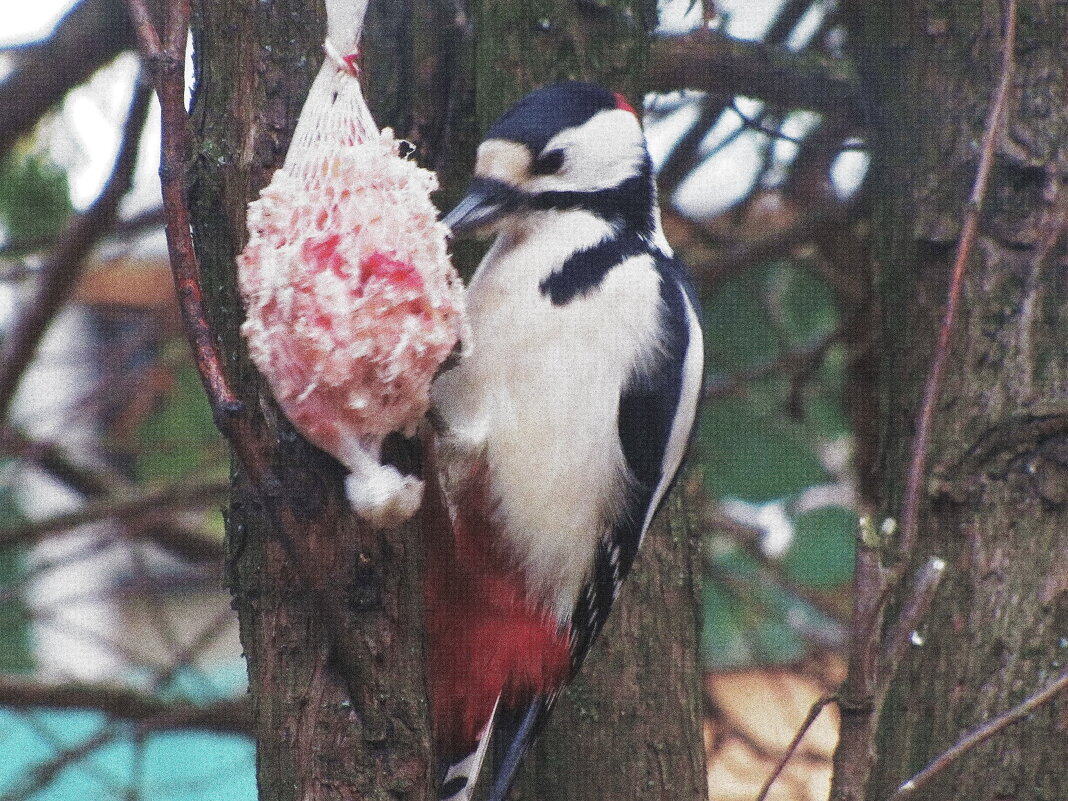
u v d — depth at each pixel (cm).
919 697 602
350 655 416
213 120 430
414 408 416
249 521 433
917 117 647
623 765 641
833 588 1202
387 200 416
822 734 1202
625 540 575
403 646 425
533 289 542
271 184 409
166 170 388
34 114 937
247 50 428
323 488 414
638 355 548
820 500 1195
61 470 1141
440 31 650
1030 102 625
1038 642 586
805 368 987
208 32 433
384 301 402
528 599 554
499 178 562
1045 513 598
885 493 648
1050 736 574
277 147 424
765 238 1007
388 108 651
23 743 1316
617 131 573
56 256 971
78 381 1374
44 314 1008
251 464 403
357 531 417
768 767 1137
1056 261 616
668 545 665
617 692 646
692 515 676
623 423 554
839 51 965
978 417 611
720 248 1081
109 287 1300
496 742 579
